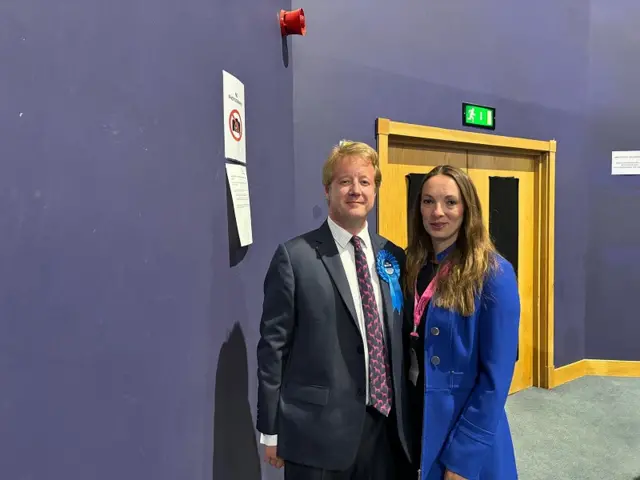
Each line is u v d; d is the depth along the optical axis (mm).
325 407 1379
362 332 1414
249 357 1702
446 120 3133
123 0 963
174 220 1150
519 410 3375
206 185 1326
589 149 3902
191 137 1234
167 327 1119
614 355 3967
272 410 1403
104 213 913
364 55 2756
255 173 1806
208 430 1336
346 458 1381
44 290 789
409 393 1502
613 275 3928
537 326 3789
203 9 1312
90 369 881
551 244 3734
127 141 976
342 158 1431
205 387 1317
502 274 1373
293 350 1428
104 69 912
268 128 1962
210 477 1346
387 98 2861
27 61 759
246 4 1675
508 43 3414
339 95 2670
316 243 1448
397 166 3053
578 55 3779
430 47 3035
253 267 1771
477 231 1406
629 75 3805
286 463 1447
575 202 3869
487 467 1416
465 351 1383
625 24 3781
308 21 2547
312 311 1392
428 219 1437
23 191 754
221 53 1437
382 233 2945
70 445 839
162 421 1097
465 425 1355
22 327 753
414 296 1499
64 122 825
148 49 1045
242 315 1639
